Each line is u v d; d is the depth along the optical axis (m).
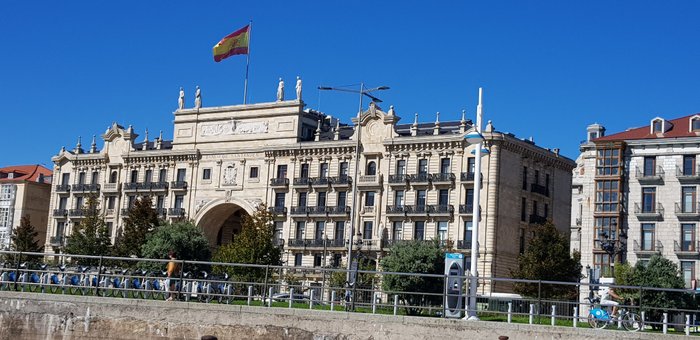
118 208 116.06
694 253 79.50
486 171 93.62
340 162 102.44
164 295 37.53
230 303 37.88
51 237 119.56
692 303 37.47
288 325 32.97
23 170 136.62
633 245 82.62
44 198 132.12
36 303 35.03
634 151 84.25
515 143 95.81
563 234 96.25
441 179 95.19
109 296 38.19
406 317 32.06
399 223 97.44
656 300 37.41
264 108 108.19
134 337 34.00
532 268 84.69
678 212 81.12
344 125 114.06
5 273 40.28
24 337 34.88
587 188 86.06
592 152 86.31
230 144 110.12
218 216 110.94
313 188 102.69
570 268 85.12
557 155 103.62
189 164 112.12
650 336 30.27
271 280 42.69
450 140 95.62
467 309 33.81
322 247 99.75
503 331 31.25
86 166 120.94
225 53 105.00
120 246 96.31
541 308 35.62
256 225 91.56
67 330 34.56
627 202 83.81
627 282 66.44
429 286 46.38
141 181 115.56
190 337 33.62
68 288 39.12
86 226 101.50
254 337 33.12
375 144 100.56
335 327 32.56
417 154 97.94
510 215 94.88
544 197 101.19
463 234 93.56
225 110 111.12
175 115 115.06
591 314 33.88
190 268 44.41
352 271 35.09
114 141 118.94
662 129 83.94
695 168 81.12
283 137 106.38
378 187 98.94
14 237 113.62
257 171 107.31
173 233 87.69
